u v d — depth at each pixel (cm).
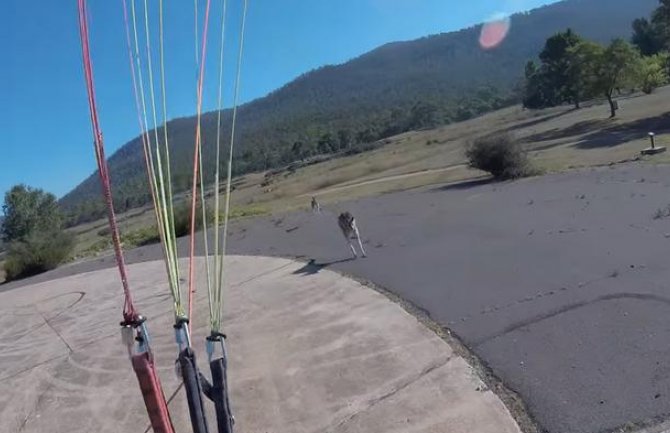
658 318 596
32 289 1750
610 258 834
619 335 578
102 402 714
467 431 484
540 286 773
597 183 1600
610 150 2503
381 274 1031
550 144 3516
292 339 793
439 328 714
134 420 647
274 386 652
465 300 789
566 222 1149
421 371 610
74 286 1627
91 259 2247
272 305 977
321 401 595
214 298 194
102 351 916
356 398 586
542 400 497
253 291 1092
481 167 2225
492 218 1351
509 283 818
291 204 2855
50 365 894
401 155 5859
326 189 3828
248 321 908
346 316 844
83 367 858
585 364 537
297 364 702
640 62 4559
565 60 6819
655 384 481
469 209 1561
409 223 1510
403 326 750
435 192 2133
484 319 703
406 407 546
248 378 687
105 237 2569
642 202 1216
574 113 6194
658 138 2605
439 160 4197
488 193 1825
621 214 1129
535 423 472
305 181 5059
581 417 461
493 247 1060
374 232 1470
